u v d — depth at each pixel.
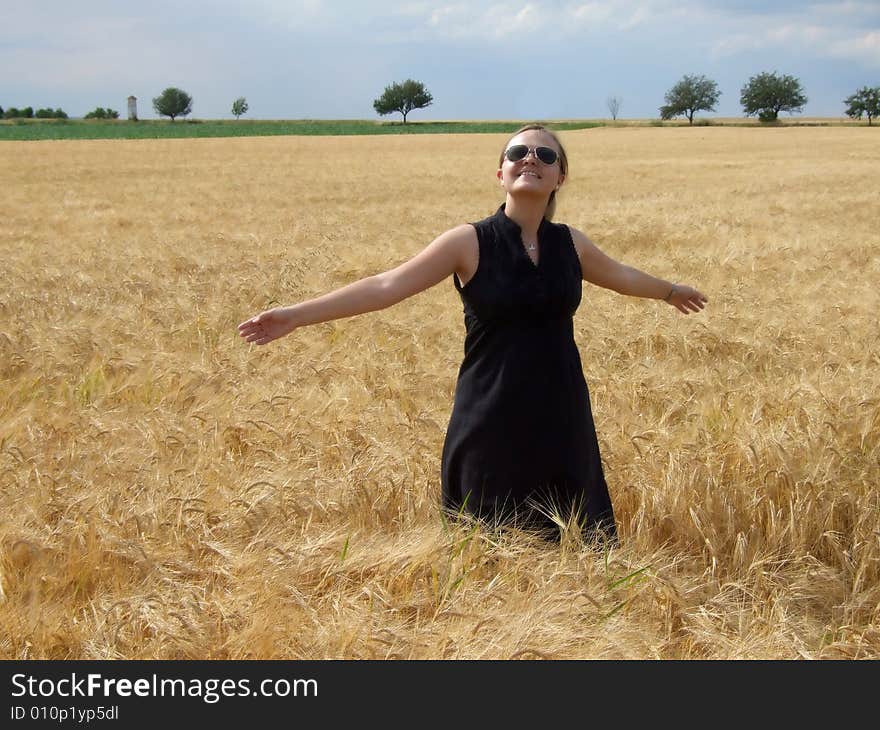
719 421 4.73
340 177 33.78
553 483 3.45
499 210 3.37
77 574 3.10
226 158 47.94
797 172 33.12
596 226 16.42
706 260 11.45
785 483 3.89
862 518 3.62
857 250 12.92
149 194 26.75
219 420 4.61
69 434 4.49
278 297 9.07
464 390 3.48
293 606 2.87
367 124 114.44
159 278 10.36
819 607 3.33
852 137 64.88
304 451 4.21
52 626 2.81
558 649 2.66
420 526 3.49
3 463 4.04
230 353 6.37
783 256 11.99
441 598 2.98
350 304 3.16
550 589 2.94
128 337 6.88
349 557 3.14
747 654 2.80
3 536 3.22
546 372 3.34
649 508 3.76
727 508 3.71
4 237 15.92
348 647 2.69
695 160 42.56
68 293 9.00
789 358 6.29
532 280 3.25
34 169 38.72
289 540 3.33
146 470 3.90
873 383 5.30
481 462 3.44
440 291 9.32
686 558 3.48
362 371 5.80
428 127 106.56
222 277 10.06
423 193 26.47
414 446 4.27
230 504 3.56
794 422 4.40
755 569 3.39
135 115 123.69
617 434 4.45
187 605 2.81
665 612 3.00
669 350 6.65
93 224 18.47
